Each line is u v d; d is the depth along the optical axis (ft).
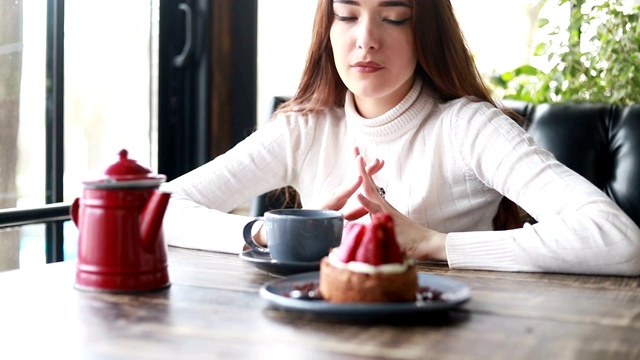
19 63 7.24
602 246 4.29
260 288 3.74
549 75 8.29
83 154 7.93
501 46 10.00
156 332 3.01
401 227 4.68
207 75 8.89
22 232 7.26
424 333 2.97
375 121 5.69
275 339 2.89
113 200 3.67
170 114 8.88
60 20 7.52
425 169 5.63
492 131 5.33
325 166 5.96
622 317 3.26
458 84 5.73
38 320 3.20
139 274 3.67
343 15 5.41
